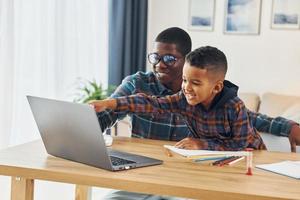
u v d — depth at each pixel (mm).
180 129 1924
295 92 4426
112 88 4012
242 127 1563
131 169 1282
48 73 3230
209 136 1640
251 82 4555
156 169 1292
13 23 2656
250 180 1213
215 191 1104
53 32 3262
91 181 1207
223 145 1585
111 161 1303
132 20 4535
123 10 4379
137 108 1646
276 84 4484
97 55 4156
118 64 4387
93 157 1282
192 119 1658
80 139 1294
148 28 4824
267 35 4469
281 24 4414
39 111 1406
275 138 1827
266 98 4133
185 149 1480
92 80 3957
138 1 4586
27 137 2959
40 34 3084
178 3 4727
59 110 1323
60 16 3338
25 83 2938
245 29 4523
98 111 1561
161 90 1973
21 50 2877
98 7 4121
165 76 1919
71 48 3549
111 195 1856
